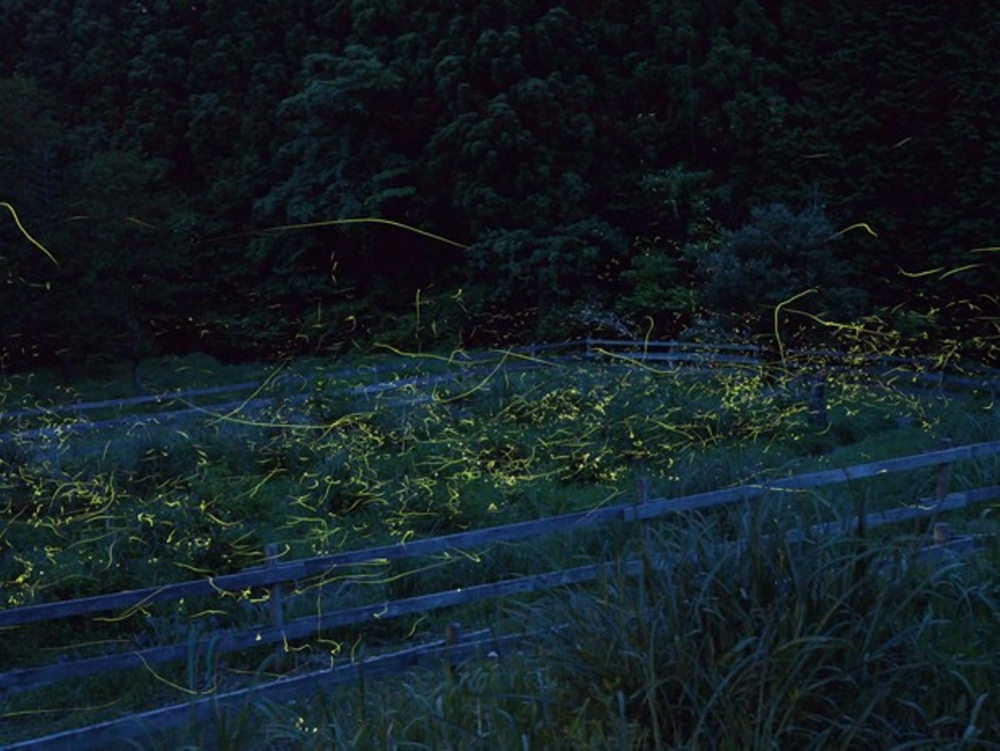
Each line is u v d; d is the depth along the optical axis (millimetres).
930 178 26781
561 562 9516
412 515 12883
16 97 28297
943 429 14773
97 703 8641
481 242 31078
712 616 3885
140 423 19859
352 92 32344
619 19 32844
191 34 37906
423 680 5547
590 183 32062
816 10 30188
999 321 24250
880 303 26781
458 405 19297
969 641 4414
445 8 32875
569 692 3943
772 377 20797
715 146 31031
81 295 28281
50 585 10711
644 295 28094
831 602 3924
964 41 26406
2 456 16031
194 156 36312
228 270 34812
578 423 16422
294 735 4500
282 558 11773
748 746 3393
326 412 17984
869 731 3619
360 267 33625
